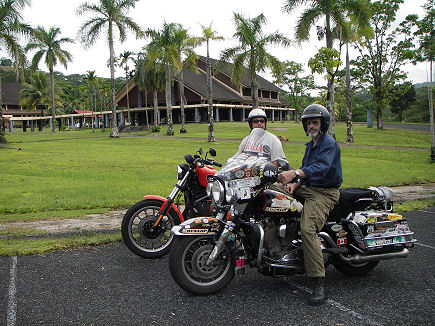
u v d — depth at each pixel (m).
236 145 29.02
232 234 4.05
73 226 6.44
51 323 3.48
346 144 28.97
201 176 5.19
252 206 4.19
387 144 28.70
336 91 55.00
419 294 4.23
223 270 4.18
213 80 72.19
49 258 5.18
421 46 20.53
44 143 33.28
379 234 4.39
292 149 25.20
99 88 75.56
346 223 4.43
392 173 13.82
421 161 18.91
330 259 4.41
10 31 31.34
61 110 99.31
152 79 51.91
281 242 4.20
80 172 13.57
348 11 25.86
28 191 9.59
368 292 4.29
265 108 75.69
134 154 21.75
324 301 3.97
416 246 5.96
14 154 21.89
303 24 25.17
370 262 4.82
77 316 3.62
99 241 5.80
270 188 4.22
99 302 3.92
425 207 8.71
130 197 8.78
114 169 14.55
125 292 4.18
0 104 31.03
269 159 4.43
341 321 3.61
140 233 5.23
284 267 4.05
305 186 4.28
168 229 5.36
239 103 71.50
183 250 3.99
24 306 3.80
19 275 4.58
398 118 85.50
